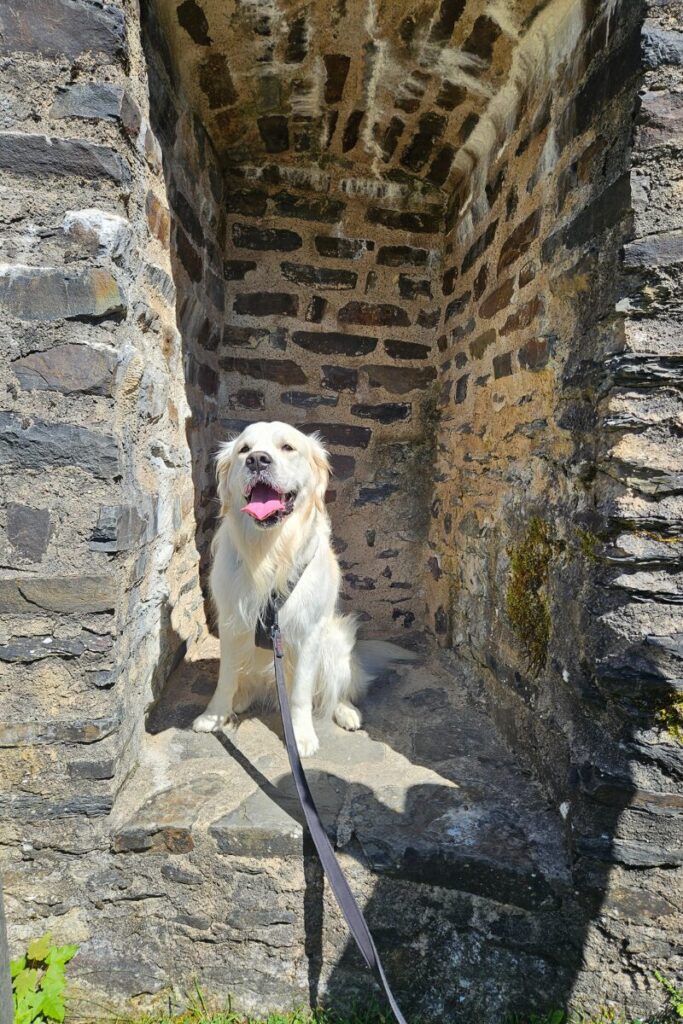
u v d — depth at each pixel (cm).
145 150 208
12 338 174
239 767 214
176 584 269
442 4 221
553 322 207
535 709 210
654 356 157
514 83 248
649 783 165
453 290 339
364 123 306
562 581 192
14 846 182
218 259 332
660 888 168
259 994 184
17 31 171
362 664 299
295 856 180
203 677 276
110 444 179
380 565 371
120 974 186
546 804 197
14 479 177
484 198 292
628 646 164
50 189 175
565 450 195
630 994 173
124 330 185
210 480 332
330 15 231
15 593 179
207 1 223
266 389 357
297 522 234
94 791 183
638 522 160
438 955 179
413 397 366
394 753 229
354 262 358
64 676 182
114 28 174
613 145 171
